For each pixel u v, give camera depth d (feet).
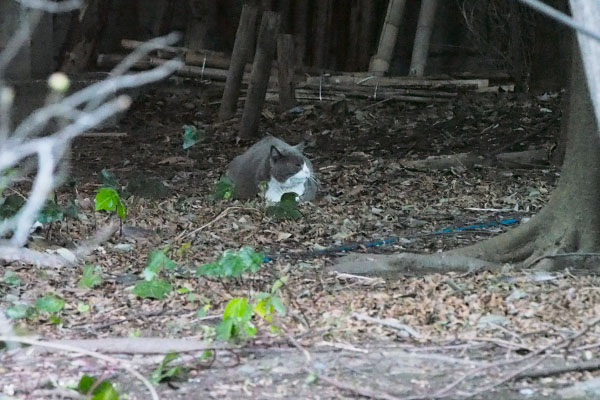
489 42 86.38
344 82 76.74
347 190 49.03
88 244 35.42
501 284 28.32
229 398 19.94
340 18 89.20
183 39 87.45
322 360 22.13
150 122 71.00
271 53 64.44
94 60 77.87
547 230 31.86
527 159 56.59
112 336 24.64
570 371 20.95
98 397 18.75
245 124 65.00
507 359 21.91
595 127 30.48
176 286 29.48
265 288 29.37
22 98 61.67
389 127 67.97
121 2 84.23
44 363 22.31
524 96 73.67
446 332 24.00
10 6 63.05
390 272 31.73
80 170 54.90
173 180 52.70
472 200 46.26
